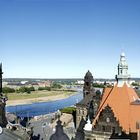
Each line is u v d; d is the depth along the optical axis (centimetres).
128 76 10575
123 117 9675
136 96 10525
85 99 15900
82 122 11962
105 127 9925
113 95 10338
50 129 15438
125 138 9219
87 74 16825
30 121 18275
